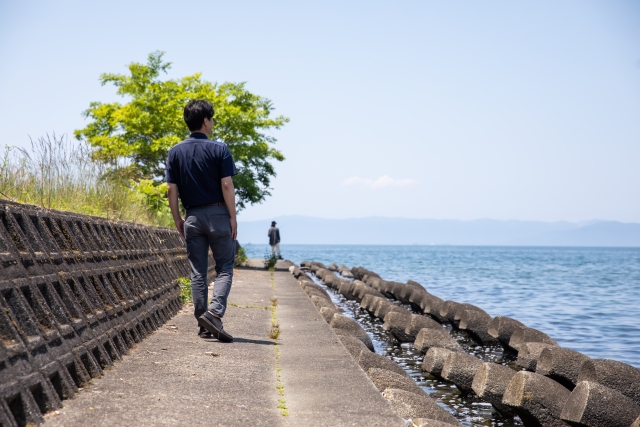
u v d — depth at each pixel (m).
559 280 37.59
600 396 5.27
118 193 9.98
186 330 7.40
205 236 6.61
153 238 9.43
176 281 9.94
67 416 3.51
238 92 28.08
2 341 3.29
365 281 26.22
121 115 26.36
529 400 5.68
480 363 7.37
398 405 5.05
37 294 4.02
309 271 37.47
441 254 130.25
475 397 7.26
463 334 13.35
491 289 29.31
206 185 6.45
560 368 7.08
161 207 19.17
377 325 14.35
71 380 3.99
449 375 7.32
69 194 8.02
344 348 6.73
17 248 4.02
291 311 10.55
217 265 6.78
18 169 6.72
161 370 5.00
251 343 6.81
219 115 26.08
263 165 28.92
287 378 5.12
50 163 7.86
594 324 16.31
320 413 4.00
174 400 4.08
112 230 6.84
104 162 10.62
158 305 7.73
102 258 6.03
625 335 14.21
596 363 6.50
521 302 22.70
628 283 35.00
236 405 4.09
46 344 3.83
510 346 10.84
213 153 6.41
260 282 17.86
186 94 26.47
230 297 12.54
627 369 6.43
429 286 31.22
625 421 5.20
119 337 5.48
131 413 3.69
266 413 3.95
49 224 4.92
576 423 5.32
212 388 4.52
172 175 6.50
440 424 4.06
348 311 17.19
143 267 7.72
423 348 10.02
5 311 3.50
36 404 3.36
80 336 4.54
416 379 8.19
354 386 4.84
